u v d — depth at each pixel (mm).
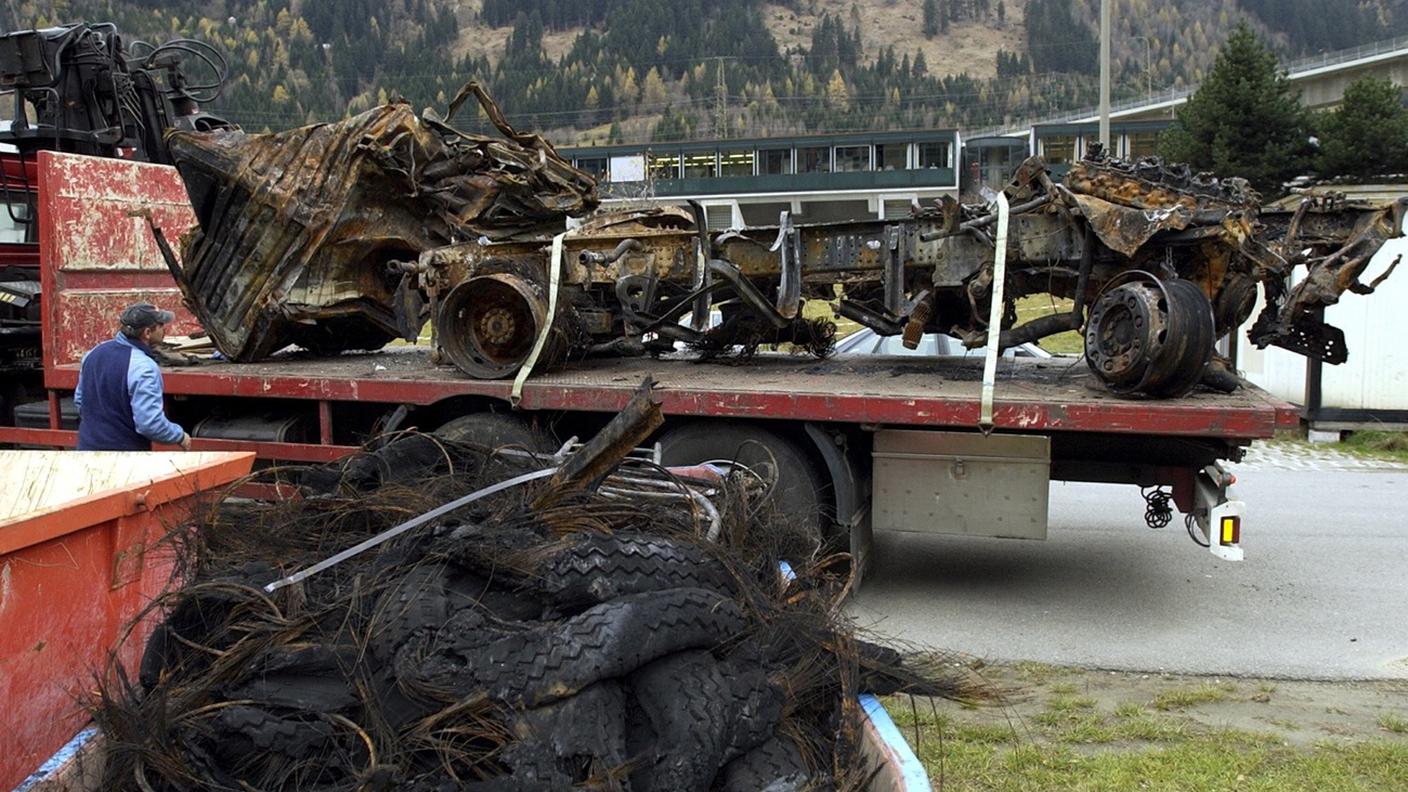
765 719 2295
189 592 2715
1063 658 5133
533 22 183125
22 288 8547
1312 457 11250
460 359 6609
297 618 2529
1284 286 6094
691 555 2596
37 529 2963
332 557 2729
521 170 7703
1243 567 6812
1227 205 5496
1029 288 6160
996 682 4770
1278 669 4980
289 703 2279
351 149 7316
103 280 8180
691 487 3492
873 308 6863
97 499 3219
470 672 2199
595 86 141875
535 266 6699
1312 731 4242
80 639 3207
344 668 2350
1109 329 5469
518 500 2951
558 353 6656
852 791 2352
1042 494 5422
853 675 2645
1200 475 5547
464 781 2102
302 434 7199
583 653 2182
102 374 5812
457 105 7750
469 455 3723
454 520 2797
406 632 2328
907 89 159625
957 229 5949
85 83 8945
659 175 43906
